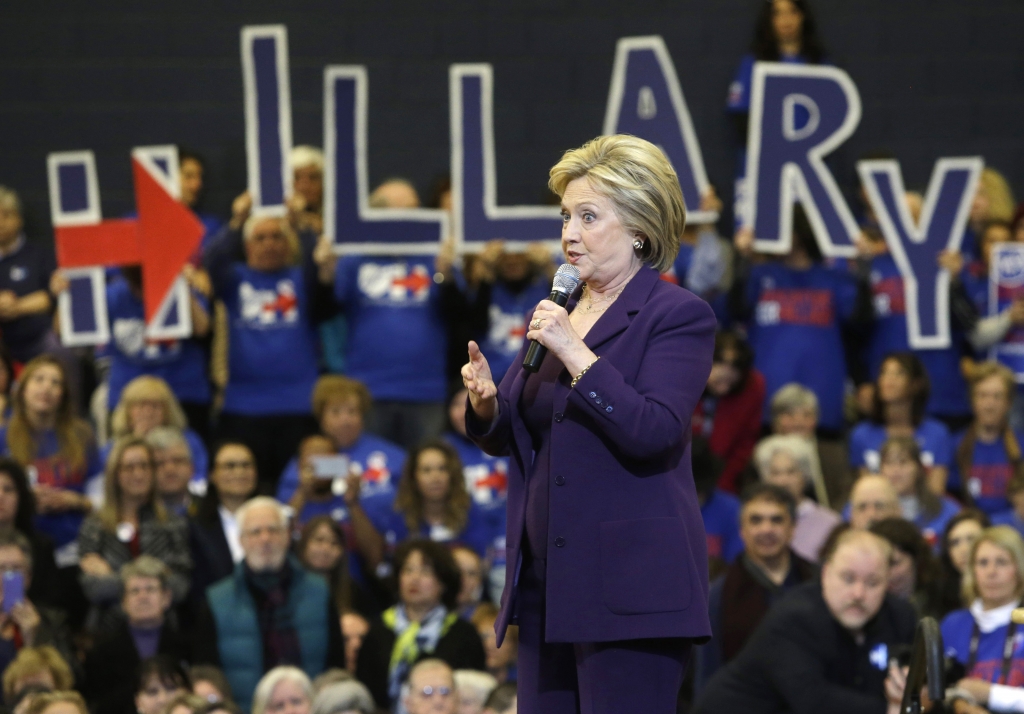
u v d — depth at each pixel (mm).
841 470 26859
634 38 32781
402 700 19297
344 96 28391
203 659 20797
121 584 21344
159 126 32531
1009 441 27688
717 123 32656
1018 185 32781
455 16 33094
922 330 29438
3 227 29594
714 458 25219
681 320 9594
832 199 29234
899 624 18031
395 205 29312
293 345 28453
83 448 25344
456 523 24812
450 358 28859
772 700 17781
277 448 28219
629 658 9406
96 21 32625
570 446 9531
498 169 33000
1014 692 15359
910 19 32969
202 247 29969
